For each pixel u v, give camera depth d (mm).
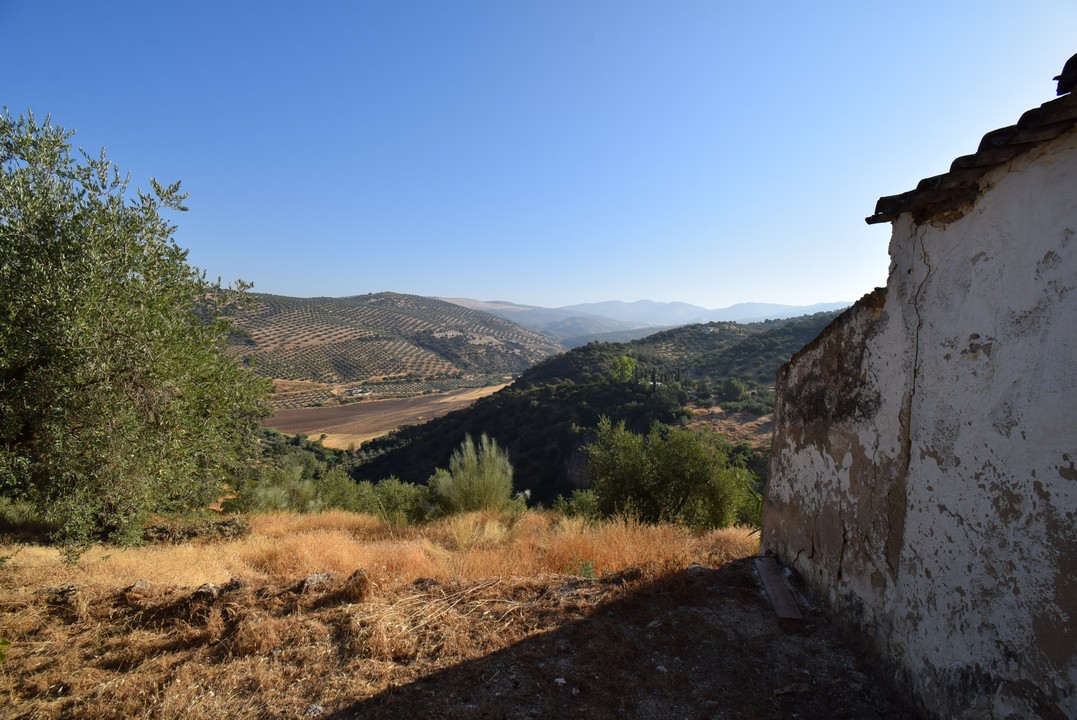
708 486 11164
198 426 4992
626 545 6434
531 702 3100
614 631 3891
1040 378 2186
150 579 6066
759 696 3139
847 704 3043
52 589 5105
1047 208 2197
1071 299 2064
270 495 16906
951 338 2777
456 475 16016
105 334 4164
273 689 3316
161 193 4957
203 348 5000
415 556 6625
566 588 4742
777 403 5457
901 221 3305
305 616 4277
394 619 4145
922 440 2986
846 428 3908
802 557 4590
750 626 3971
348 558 6996
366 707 3086
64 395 3943
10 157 4598
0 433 3967
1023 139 2197
